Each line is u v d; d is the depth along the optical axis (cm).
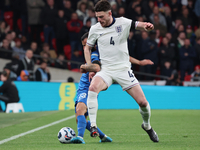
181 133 2209
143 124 1736
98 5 1628
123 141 1827
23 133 2255
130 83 1670
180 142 1753
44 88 4512
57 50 5484
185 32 5797
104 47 1695
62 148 1500
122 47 1686
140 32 5294
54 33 5406
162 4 5928
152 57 5172
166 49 5297
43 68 4859
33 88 4453
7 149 1505
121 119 3275
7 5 5694
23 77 4625
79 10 5634
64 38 5419
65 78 5256
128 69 1694
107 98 4744
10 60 5159
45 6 5356
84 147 1528
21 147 1571
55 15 5372
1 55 5141
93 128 1608
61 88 4606
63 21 5384
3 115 3762
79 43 5469
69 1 5647
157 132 2273
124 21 1678
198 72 5419
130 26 1672
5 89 4231
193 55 5475
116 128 2536
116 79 1686
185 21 5984
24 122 3022
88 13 5556
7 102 4244
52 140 1888
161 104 4869
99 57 1750
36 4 5456
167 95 4891
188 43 5462
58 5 5594
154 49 5184
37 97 4462
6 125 2820
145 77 5250
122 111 4300
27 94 4416
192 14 6119
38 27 5603
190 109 4856
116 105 4759
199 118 3384
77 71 5394
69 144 1662
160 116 3616
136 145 1614
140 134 2169
